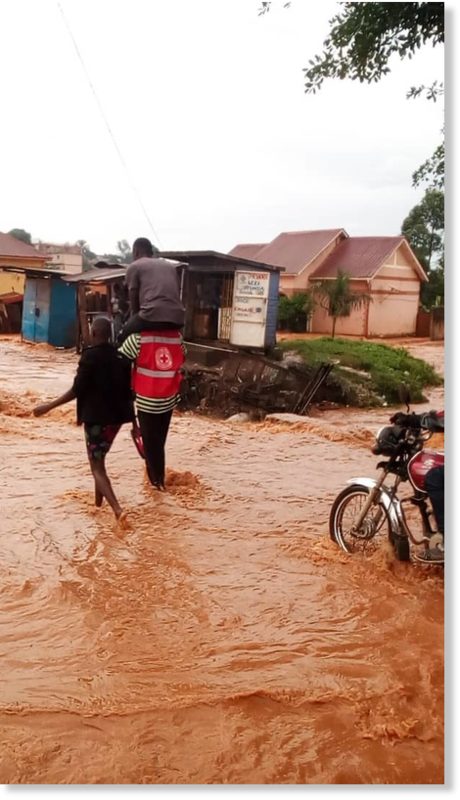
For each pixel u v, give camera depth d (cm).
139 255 726
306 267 3959
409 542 569
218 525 630
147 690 374
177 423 1109
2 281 3862
